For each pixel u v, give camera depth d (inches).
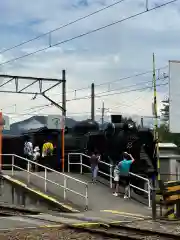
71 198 656.4
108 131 820.6
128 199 669.9
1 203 705.0
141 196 704.4
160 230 448.1
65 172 844.0
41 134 932.0
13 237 406.0
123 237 411.2
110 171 727.7
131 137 797.9
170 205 559.8
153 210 536.1
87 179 767.1
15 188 701.9
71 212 596.7
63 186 674.2
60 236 418.6
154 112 622.5
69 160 868.0
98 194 682.8
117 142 807.7
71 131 921.5
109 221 510.0
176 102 562.6
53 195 664.4
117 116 826.2
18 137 964.0
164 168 811.4
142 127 821.2
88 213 580.4
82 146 867.4
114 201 657.0
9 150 950.4
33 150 922.7
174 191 563.2
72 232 442.3
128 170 675.4
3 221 505.0
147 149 796.6
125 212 588.1
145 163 788.6
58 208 623.8
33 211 612.4
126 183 675.4
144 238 410.9
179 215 562.9
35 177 751.1
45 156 890.7
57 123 853.8
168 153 823.7
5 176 732.7
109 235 423.5
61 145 909.2
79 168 863.1
